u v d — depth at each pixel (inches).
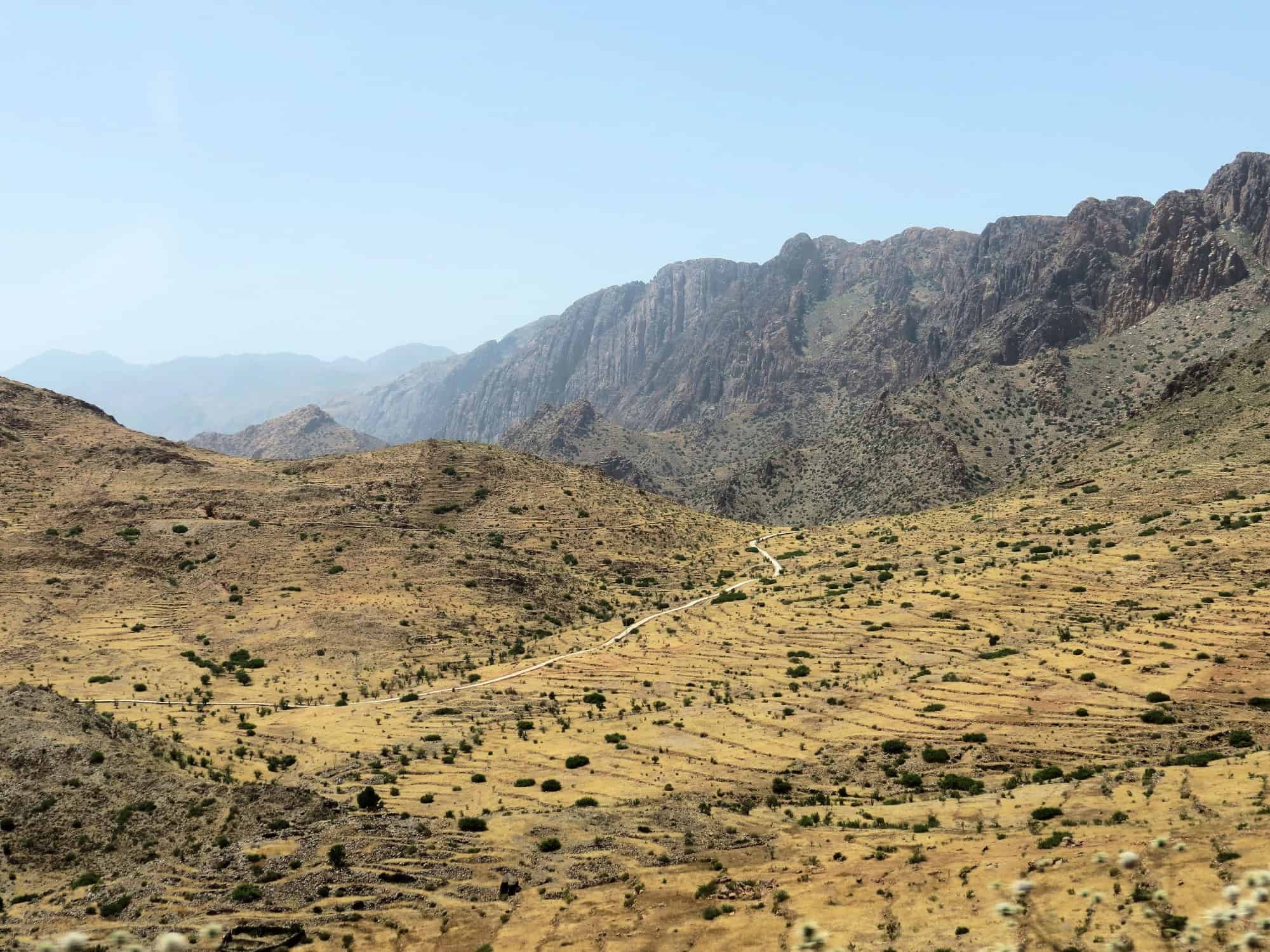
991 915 1779.0
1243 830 1962.4
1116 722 3572.8
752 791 3312.0
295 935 2261.3
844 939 1843.0
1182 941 1459.2
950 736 3673.7
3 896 2556.6
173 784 3149.6
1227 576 5123.0
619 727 4220.0
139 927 2322.8
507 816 3073.3
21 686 3496.6
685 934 2041.1
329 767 3850.9
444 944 2206.0
